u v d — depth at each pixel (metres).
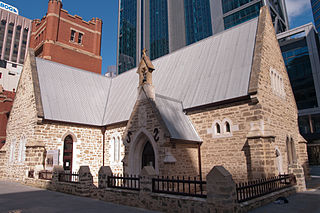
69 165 23.97
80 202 13.83
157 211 11.38
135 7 115.62
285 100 22.47
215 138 19.16
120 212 11.27
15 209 12.06
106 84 34.22
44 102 24.02
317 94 55.28
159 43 104.25
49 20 38.62
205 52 25.44
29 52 27.52
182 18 98.75
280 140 19.31
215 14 78.44
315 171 39.56
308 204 12.27
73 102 27.02
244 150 17.36
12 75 63.84
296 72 59.16
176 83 24.98
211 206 9.58
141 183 12.48
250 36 22.20
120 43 118.31
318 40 59.72
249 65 19.75
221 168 9.86
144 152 19.25
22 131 24.59
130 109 25.47
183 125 19.59
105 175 14.67
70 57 40.03
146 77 19.92
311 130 57.31
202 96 21.05
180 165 17.31
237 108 18.22
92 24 44.91
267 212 10.58
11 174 25.23
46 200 14.45
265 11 22.16
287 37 62.69
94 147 26.02
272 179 14.02
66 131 24.09
